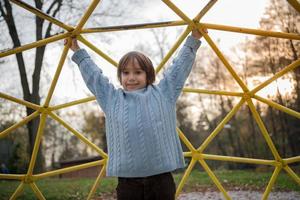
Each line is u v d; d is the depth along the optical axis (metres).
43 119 4.77
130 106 2.72
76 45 3.77
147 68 2.91
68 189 10.74
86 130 41.97
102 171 5.11
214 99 37.00
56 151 48.25
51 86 4.47
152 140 2.61
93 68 3.11
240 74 29.91
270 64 27.00
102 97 2.93
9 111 28.47
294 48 23.69
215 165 36.88
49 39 3.76
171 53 4.35
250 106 4.72
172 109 2.85
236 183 12.34
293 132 30.22
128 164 2.60
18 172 27.42
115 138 2.71
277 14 22.80
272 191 10.19
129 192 2.67
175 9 3.54
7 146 34.03
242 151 37.88
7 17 16.64
